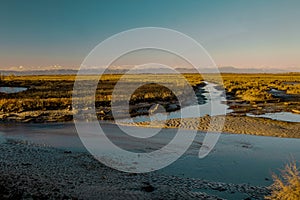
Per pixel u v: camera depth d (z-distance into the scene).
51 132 18.61
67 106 29.86
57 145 14.89
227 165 11.83
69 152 13.26
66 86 57.03
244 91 46.84
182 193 8.69
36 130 19.30
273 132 18.39
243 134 17.94
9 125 21.17
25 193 7.71
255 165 11.86
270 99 35.88
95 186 8.84
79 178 9.53
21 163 10.97
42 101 31.48
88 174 10.06
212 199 8.29
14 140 16.14
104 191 8.44
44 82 70.81
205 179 10.16
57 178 9.35
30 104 29.61
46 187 8.38
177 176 10.38
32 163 11.07
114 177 9.91
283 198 7.46
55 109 28.16
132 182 9.49
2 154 12.41
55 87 54.25
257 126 20.23
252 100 35.44
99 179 9.58
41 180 8.99
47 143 15.37
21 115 24.92
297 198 7.21
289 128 19.58
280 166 11.76
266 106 30.64
